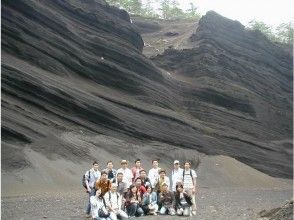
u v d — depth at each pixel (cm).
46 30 3662
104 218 1334
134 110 3888
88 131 3225
